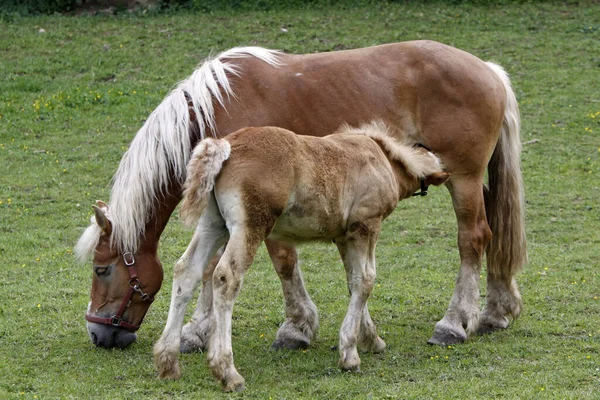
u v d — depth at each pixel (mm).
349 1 27531
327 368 7930
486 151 9383
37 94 20344
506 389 7336
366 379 7613
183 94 8453
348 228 7871
